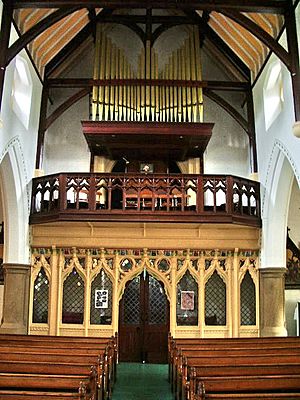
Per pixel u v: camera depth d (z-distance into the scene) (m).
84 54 16.19
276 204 13.30
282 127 12.12
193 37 15.30
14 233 13.27
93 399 5.58
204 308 13.64
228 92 16.17
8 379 5.29
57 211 13.09
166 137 13.98
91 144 14.62
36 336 10.05
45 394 4.40
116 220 12.93
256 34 10.74
